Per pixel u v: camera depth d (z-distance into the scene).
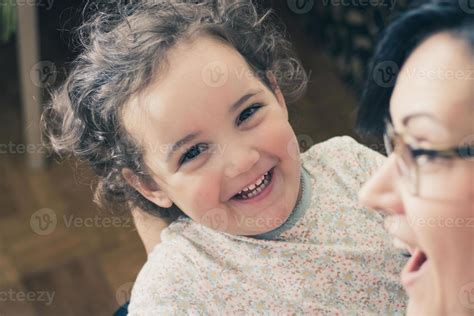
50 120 0.98
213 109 0.74
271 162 0.77
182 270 0.86
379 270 0.87
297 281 0.85
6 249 1.89
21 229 1.94
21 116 2.22
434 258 0.54
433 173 0.52
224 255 0.87
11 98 2.28
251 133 0.76
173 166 0.76
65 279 1.82
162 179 0.79
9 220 1.96
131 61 0.77
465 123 0.50
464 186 0.51
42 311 1.75
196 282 0.85
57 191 2.02
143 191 0.85
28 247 1.89
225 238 0.87
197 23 0.80
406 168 0.54
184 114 0.73
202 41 0.77
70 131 0.90
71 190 2.02
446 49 0.52
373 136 0.63
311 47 2.33
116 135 0.82
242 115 0.76
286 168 0.79
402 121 0.53
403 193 0.55
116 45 0.81
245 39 0.86
